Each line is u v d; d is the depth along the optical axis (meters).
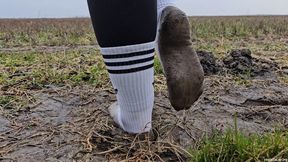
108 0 0.46
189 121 0.64
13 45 2.37
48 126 0.64
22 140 0.60
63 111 0.71
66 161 0.53
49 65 1.15
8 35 3.10
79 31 3.42
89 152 0.55
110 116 0.63
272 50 1.67
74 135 0.60
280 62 1.19
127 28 0.46
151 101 0.52
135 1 0.46
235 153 0.50
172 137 0.58
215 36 3.12
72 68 1.09
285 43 2.28
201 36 3.08
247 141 0.50
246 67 1.03
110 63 0.48
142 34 0.47
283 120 0.68
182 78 0.49
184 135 0.59
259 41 2.59
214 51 1.52
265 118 0.69
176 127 0.62
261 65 1.08
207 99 0.77
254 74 1.00
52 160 0.53
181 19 0.49
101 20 0.47
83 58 1.31
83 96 0.79
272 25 4.07
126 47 0.47
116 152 0.54
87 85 0.88
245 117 0.69
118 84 0.49
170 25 0.49
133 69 0.48
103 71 1.00
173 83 0.49
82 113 0.70
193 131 0.61
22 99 0.78
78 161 0.53
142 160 0.52
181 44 0.50
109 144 0.57
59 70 1.04
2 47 2.20
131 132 0.54
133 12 0.46
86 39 2.75
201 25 3.97
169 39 0.50
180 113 0.68
